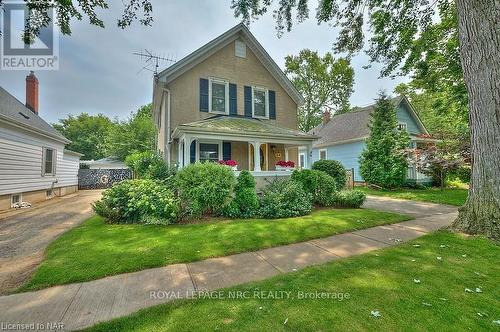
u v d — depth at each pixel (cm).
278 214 694
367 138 1518
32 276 340
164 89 1068
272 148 1288
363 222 612
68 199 1280
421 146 1548
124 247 448
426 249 413
